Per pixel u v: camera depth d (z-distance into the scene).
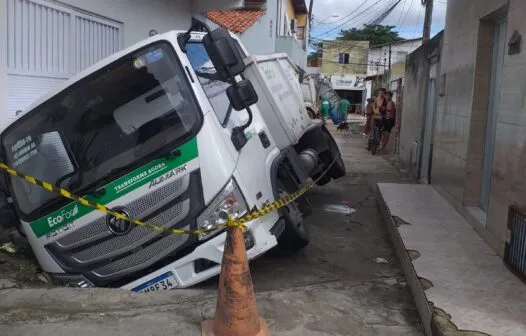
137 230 4.88
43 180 5.02
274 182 5.79
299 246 6.23
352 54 56.31
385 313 4.78
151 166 4.80
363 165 15.07
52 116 5.08
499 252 5.63
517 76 5.20
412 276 5.22
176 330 4.07
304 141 8.93
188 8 12.41
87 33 8.12
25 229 5.25
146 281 5.00
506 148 5.49
